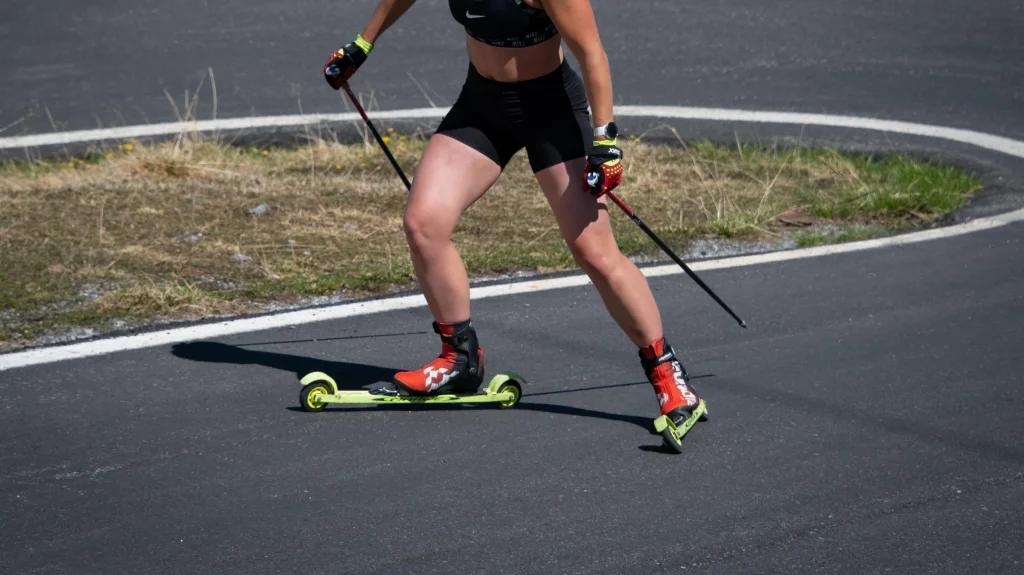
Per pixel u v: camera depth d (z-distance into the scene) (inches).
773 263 698.2
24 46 1256.2
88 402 473.1
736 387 508.4
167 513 384.5
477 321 589.6
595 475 421.1
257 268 657.0
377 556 359.9
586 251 441.4
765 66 1247.5
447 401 479.5
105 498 394.0
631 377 522.0
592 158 415.5
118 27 1342.3
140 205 763.4
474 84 447.2
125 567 350.0
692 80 1196.5
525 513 390.3
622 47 1310.3
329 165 908.0
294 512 387.2
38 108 1061.1
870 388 506.6
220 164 883.4
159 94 1112.8
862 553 368.2
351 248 703.1
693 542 372.8
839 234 765.3
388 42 1306.6
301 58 1243.8
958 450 446.0
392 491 404.5
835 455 440.8
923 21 1430.9
